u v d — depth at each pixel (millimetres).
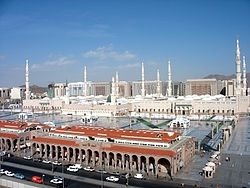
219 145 167125
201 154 157125
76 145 142750
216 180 115812
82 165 138750
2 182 116500
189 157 147125
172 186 109812
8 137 168125
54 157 153125
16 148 174000
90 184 113000
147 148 127312
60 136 158875
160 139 132000
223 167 133875
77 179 119000
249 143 188125
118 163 138250
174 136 140750
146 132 142125
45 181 116438
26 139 176875
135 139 135625
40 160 147500
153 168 128875
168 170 126312
